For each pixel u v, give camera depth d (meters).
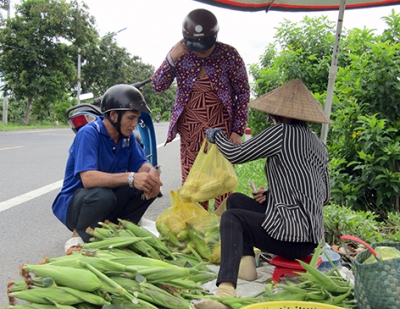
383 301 2.26
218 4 4.09
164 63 4.13
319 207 2.88
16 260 3.89
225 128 4.20
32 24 26.16
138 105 3.57
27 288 2.21
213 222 3.48
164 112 66.19
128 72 43.72
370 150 5.00
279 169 2.87
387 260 2.25
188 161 4.30
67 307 2.10
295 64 8.06
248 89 4.20
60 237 4.56
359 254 2.53
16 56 26.19
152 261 2.55
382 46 5.18
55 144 14.49
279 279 3.02
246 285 3.06
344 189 5.00
